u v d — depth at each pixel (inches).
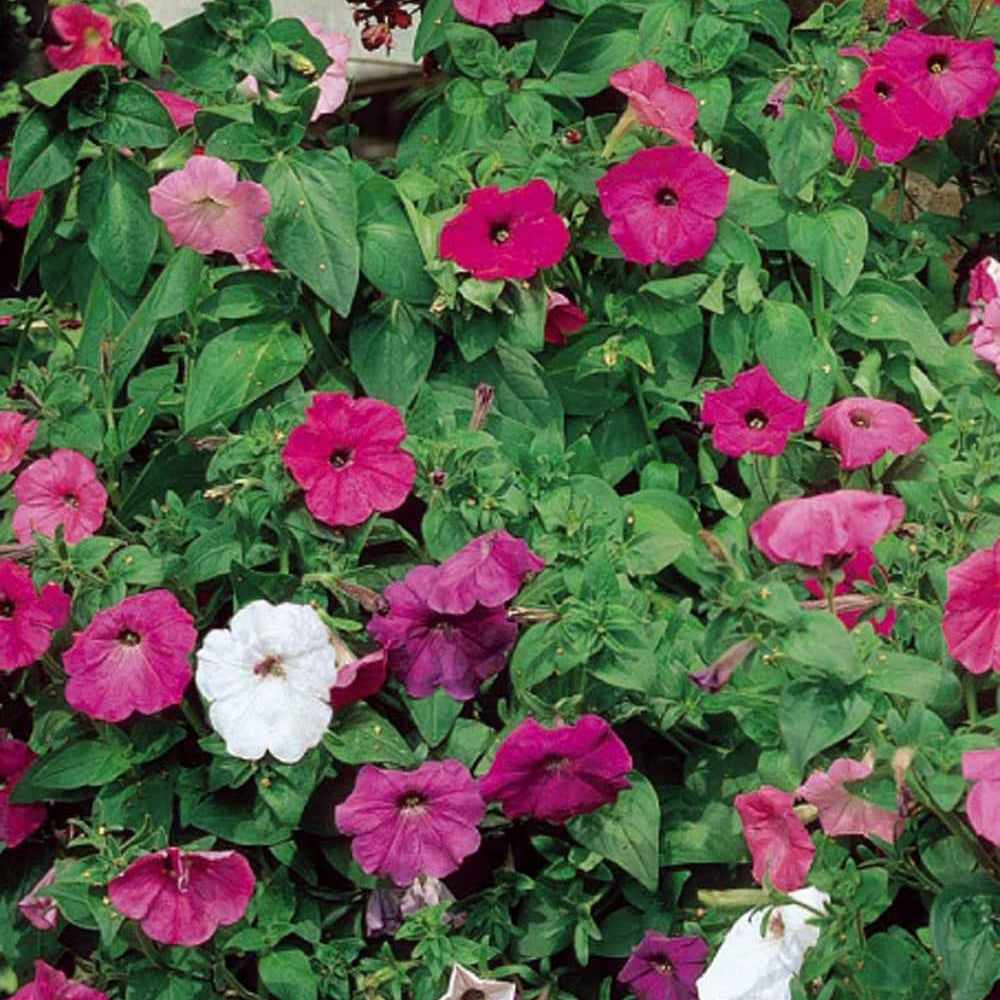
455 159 140.7
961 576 106.7
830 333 140.7
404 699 124.6
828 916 109.5
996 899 105.1
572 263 139.4
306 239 130.1
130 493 134.1
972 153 158.6
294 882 126.5
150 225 138.3
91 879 118.2
